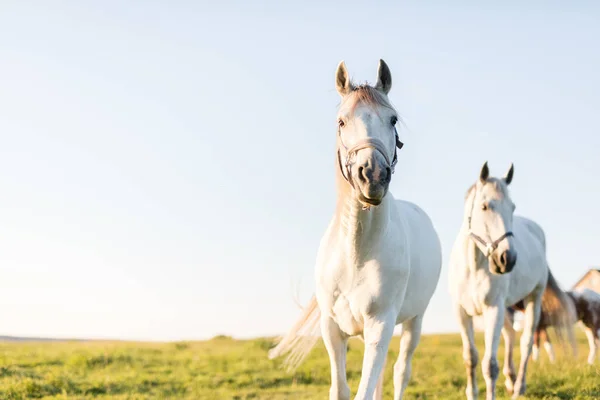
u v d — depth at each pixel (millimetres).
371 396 4609
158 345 16438
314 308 5969
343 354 5133
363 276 4801
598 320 13430
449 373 10961
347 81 4809
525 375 9164
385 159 4332
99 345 16422
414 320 6254
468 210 7969
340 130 4621
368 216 4684
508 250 7477
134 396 9523
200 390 10219
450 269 8180
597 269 15234
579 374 9602
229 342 17141
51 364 12453
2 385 9797
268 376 11398
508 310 10055
